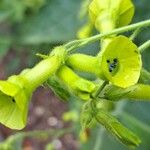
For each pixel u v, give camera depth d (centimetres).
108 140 31
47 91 50
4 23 48
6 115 16
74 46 17
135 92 17
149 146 31
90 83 16
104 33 18
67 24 37
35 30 38
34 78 17
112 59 16
